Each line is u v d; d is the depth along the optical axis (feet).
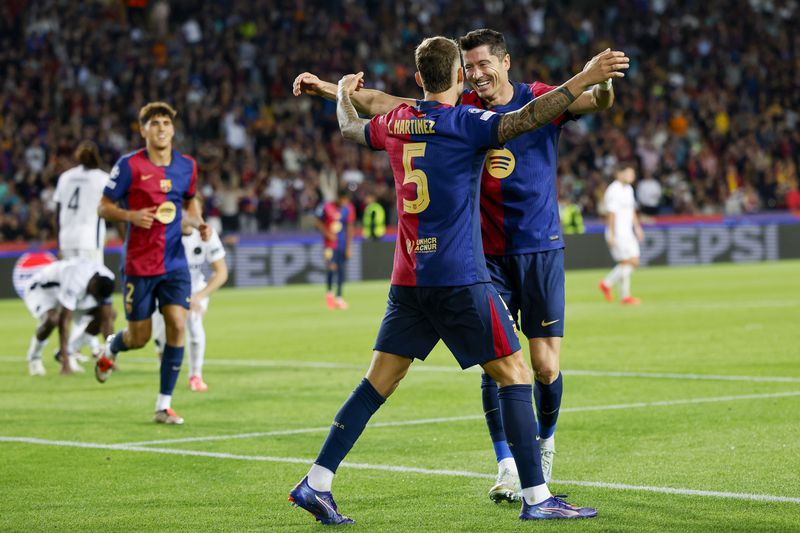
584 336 164.96
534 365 72.08
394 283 63.00
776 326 171.73
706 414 96.22
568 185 378.12
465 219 61.05
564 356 141.49
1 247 285.23
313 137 374.84
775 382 114.52
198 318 121.90
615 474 73.51
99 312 139.03
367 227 329.52
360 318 210.59
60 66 368.89
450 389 116.67
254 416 102.94
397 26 440.45
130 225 101.04
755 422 91.61
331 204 236.22
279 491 71.05
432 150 60.90
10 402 114.11
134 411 107.34
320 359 148.36
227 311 232.73
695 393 108.47
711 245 368.68
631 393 109.60
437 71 61.72
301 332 185.88
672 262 362.53
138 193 100.22
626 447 82.79
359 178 368.07
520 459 61.67
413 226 61.62
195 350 122.21
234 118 374.22
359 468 77.46
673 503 64.69
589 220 361.92
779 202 399.85
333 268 236.84
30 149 337.93
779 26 485.56
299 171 358.84
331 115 390.63
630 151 396.98
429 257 61.21
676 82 440.86
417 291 61.82
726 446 81.92
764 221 376.27
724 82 451.94
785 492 66.85
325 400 112.16
